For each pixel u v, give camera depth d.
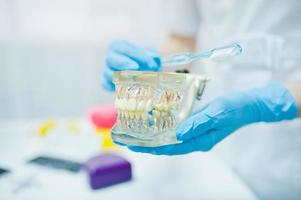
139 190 0.48
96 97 0.96
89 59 0.93
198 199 0.45
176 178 0.52
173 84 0.32
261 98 0.42
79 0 0.87
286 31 0.54
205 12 0.69
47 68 0.91
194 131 0.36
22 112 0.92
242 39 0.56
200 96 0.38
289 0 0.52
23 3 0.83
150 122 0.32
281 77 0.55
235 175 0.55
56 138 0.73
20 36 0.85
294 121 0.52
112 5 0.90
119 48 0.47
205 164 0.59
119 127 0.34
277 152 0.54
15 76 0.88
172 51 0.74
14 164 0.58
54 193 0.46
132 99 0.32
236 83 0.61
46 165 0.57
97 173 0.47
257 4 0.55
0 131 0.82
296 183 0.53
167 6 0.83
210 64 0.67
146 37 0.94
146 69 0.42
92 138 0.74
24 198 0.44
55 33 0.88
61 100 0.94
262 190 0.56
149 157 0.62
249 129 0.58
